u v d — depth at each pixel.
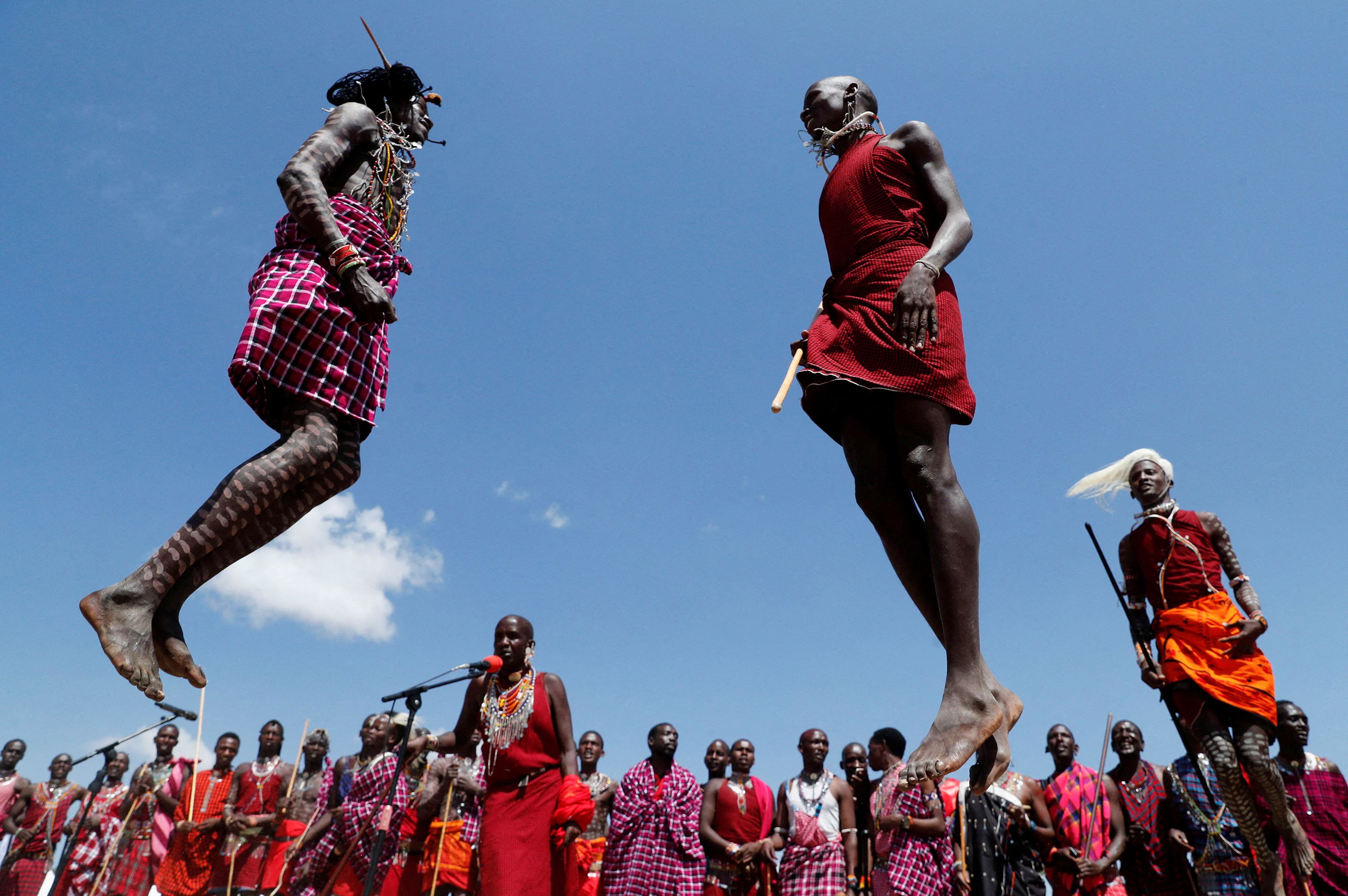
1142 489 5.66
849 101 3.07
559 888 5.49
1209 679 5.15
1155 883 7.54
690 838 7.98
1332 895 6.66
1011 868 7.68
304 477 2.49
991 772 2.31
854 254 2.73
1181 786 7.46
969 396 2.56
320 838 8.52
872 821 7.92
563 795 5.48
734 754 8.65
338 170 2.93
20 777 11.67
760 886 8.12
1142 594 5.70
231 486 2.37
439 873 7.72
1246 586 5.41
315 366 2.59
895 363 2.50
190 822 9.28
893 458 2.70
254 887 9.33
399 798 7.92
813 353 2.69
